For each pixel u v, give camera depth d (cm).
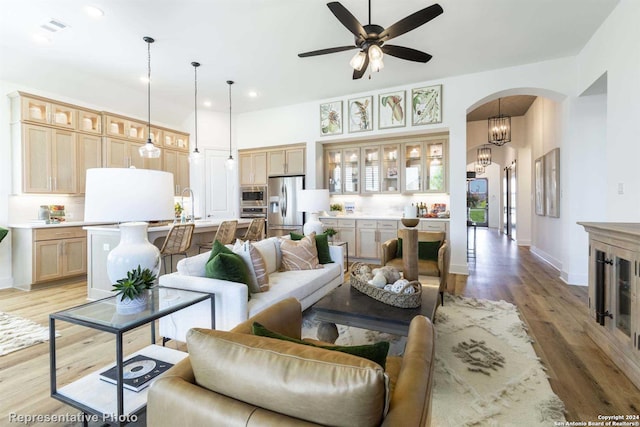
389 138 579
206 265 233
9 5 296
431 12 247
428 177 564
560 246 488
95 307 169
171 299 187
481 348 232
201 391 81
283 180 634
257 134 659
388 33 272
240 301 205
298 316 159
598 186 404
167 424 82
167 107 602
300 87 523
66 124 470
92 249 366
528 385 186
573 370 203
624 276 204
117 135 532
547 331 263
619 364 204
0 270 413
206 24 331
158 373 152
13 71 418
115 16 316
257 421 71
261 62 424
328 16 318
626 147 289
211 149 659
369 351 88
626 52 289
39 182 440
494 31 348
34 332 268
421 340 114
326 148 643
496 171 1277
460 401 171
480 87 460
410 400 76
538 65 427
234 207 682
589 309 252
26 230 409
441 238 386
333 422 68
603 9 309
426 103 496
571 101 411
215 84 505
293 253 327
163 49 386
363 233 579
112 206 160
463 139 474
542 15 318
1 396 181
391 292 210
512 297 357
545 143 579
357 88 529
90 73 459
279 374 73
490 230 1204
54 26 333
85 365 215
